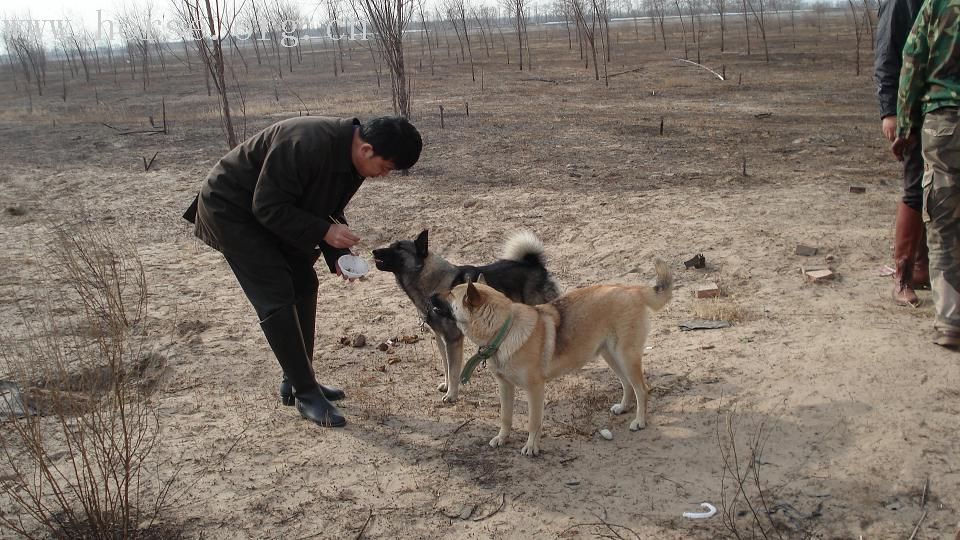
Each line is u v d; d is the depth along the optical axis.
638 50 34.75
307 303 4.57
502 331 3.86
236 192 4.05
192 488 3.79
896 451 3.56
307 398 4.45
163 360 5.47
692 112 16.61
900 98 4.78
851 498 3.32
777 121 14.84
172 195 11.20
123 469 3.89
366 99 21.25
